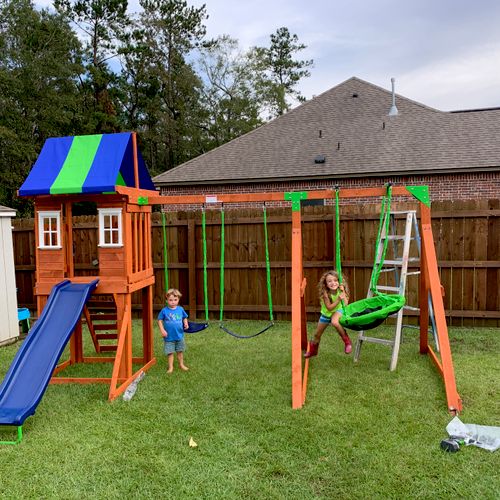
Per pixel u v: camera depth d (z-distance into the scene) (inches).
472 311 273.3
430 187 488.4
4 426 145.3
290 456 121.4
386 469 113.9
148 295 216.1
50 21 1179.9
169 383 185.0
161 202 194.9
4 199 1021.2
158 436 136.0
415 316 286.5
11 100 1063.0
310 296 300.8
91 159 191.0
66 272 201.3
